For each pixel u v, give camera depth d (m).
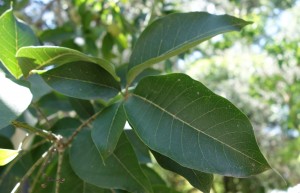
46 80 0.23
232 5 0.88
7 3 0.33
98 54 0.61
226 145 0.19
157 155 0.22
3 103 0.17
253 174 0.18
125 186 0.23
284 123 1.21
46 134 0.23
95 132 0.21
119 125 0.20
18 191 0.22
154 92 0.20
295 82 1.18
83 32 0.56
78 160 0.24
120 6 0.67
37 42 0.24
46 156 0.23
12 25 0.23
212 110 0.19
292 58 1.03
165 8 0.62
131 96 0.21
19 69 0.22
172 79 0.20
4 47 0.22
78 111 0.29
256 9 0.98
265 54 1.21
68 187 0.25
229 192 0.97
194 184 0.21
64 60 0.22
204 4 0.88
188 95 0.19
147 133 0.20
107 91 0.23
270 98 1.20
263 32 1.09
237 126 0.18
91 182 0.23
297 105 1.14
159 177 0.33
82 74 0.23
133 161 0.23
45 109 0.39
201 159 0.19
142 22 0.64
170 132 0.19
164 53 0.22
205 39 0.22
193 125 0.19
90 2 0.60
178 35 0.22
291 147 1.13
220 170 0.18
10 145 0.30
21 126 0.23
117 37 0.59
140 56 0.23
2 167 0.29
